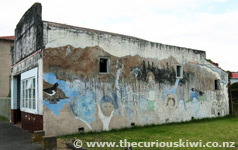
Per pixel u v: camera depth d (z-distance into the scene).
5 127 12.19
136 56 12.11
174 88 13.76
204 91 15.59
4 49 23.48
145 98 12.29
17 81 14.11
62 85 9.66
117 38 11.45
